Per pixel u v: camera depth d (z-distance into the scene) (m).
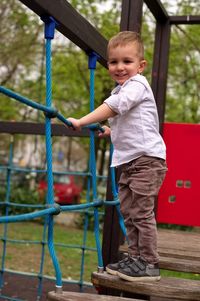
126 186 2.77
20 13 11.92
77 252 8.79
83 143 14.53
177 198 4.48
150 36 10.80
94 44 3.10
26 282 6.40
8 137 19.81
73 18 2.70
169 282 2.60
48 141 2.30
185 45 11.25
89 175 5.02
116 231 3.61
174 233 4.22
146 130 2.64
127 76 2.69
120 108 2.52
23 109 15.03
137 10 3.57
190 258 3.19
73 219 12.95
